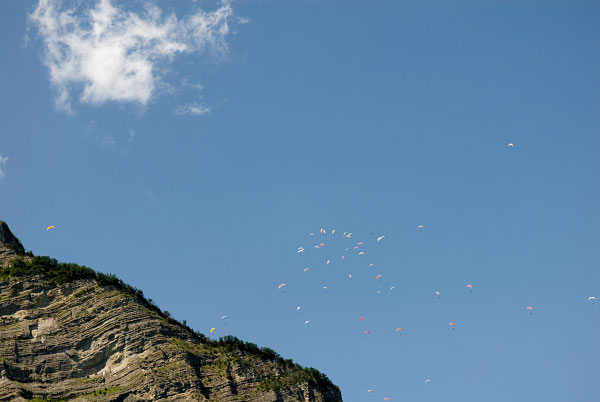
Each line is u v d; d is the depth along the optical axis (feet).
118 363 519.19
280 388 520.01
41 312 543.80
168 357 516.73
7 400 477.77
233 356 545.03
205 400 490.90
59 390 499.51
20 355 513.04
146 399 492.54
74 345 526.16
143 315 539.70
